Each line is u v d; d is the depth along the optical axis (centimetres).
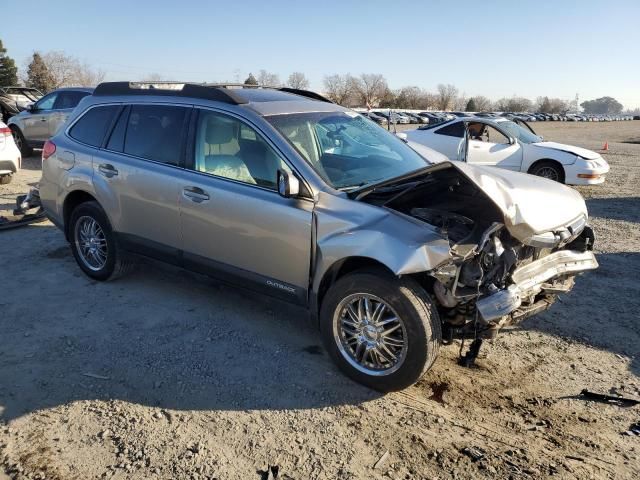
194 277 462
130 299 503
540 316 487
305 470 293
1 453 300
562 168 1102
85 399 351
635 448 315
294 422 333
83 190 521
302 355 410
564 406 354
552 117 7319
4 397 350
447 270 326
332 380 378
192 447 308
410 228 337
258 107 427
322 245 362
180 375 380
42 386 363
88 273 545
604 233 794
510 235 359
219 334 439
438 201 416
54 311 474
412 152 489
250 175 410
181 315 472
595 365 406
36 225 748
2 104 1820
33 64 6856
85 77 7219
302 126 427
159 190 457
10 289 520
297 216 378
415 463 299
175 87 473
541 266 363
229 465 295
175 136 459
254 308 488
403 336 341
